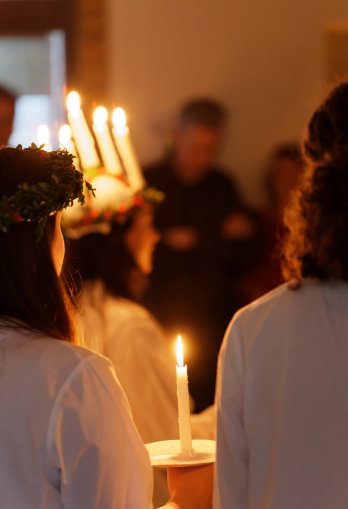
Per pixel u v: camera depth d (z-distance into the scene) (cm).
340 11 505
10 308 155
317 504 148
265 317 160
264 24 506
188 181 475
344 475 147
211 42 506
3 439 146
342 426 149
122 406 154
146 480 156
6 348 152
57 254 162
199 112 470
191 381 454
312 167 159
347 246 153
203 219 473
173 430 251
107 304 262
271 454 154
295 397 152
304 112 507
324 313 155
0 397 148
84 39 507
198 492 175
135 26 505
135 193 282
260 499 154
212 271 470
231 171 504
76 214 273
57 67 513
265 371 157
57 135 509
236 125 506
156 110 505
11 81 512
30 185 155
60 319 158
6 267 155
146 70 506
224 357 162
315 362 153
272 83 507
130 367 253
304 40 507
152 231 283
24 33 515
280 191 476
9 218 152
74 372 150
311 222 156
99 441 148
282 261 168
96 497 147
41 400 147
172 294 468
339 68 507
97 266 269
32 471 145
